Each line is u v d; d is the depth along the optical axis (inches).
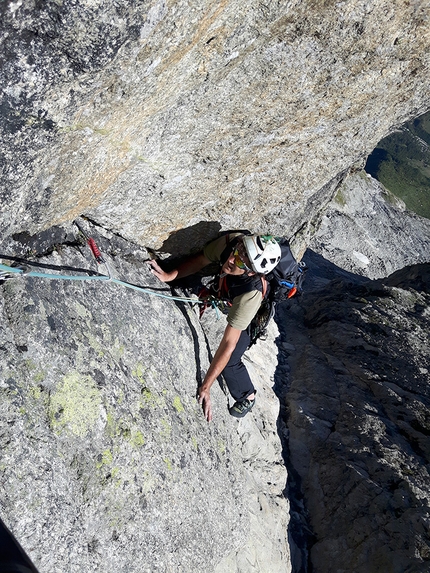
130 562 114.2
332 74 139.3
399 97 166.7
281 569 194.4
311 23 119.7
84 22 72.6
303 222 239.6
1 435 94.6
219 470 161.6
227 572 164.1
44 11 69.3
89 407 114.4
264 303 165.8
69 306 123.0
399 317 428.8
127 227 156.1
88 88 84.0
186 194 156.4
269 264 150.0
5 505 91.7
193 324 181.0
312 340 396.8
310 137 166.4
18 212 103.6
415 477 245.1
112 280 138.2
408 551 204.4
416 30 134.8
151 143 125.6
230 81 124.0
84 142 98.6
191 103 122.1
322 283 652.1
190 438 149.4
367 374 335.3
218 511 153.5
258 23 109.2
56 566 98.5
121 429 121.2
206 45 104.7
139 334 145.1
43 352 109.0
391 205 1358.3
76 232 137.2
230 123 138.8
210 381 159.0
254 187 177.0
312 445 269.7
